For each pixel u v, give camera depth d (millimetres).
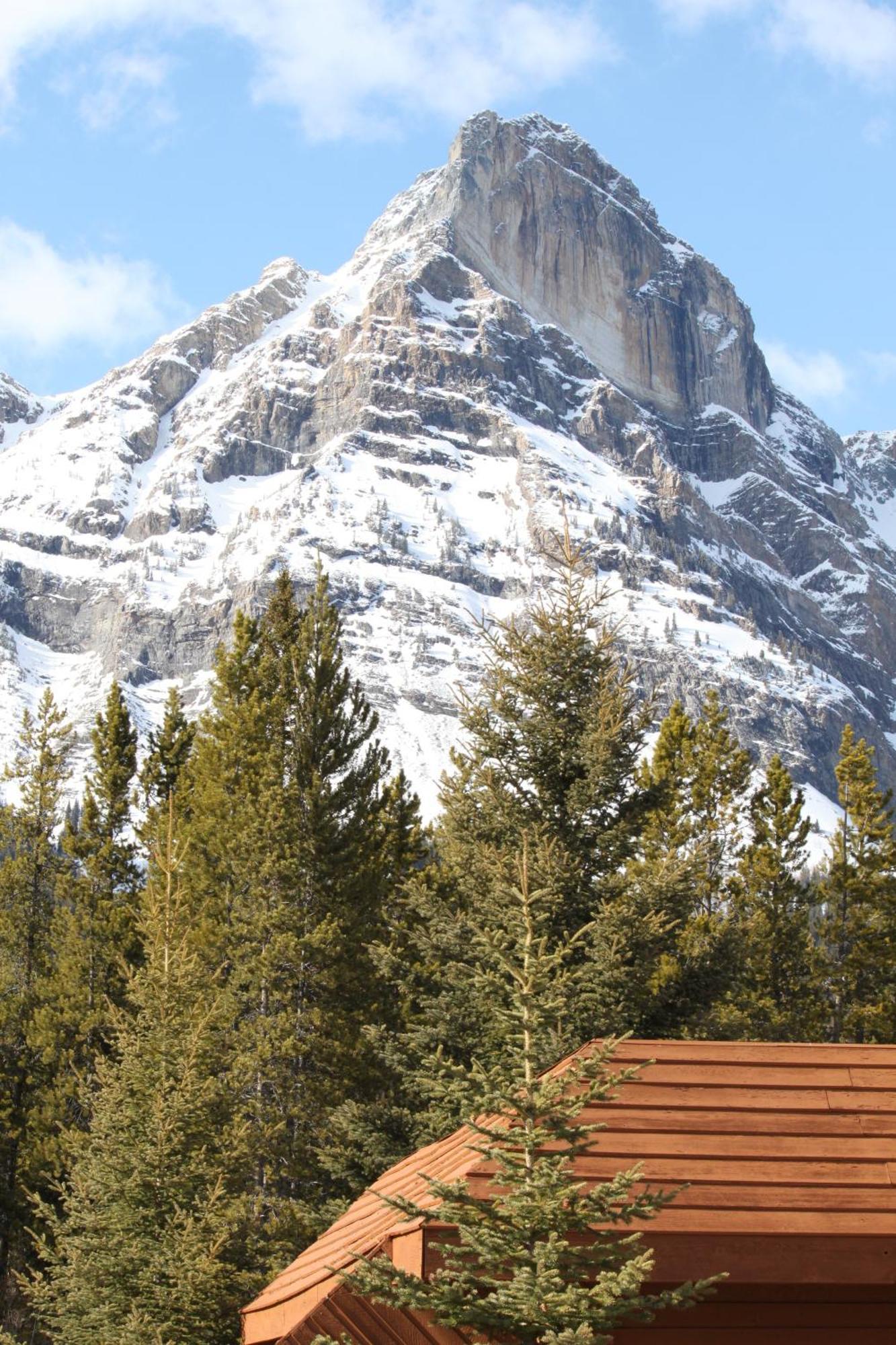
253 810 37750
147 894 29281
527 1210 11000
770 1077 12297
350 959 35875
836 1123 12000
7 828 47562
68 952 45031
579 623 28203
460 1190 11172
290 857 37031
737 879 49469
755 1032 44500
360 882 37906
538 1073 12594
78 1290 23938
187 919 29516
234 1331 23766
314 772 38281
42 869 47500
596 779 26109
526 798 27266
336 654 40031
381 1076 35344
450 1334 11609
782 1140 11938
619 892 25766
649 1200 11055
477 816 27281
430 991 27812
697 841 45594
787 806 51594
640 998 24750
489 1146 12023
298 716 39031
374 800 40719
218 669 43844
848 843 50969
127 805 49844
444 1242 11531
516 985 12844
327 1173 32219
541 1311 10609
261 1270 28469
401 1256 11844
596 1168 11750
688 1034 26500
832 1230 11422
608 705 26812
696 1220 11453
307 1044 34656
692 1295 10891
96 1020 42625
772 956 48469
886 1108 12086
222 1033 34125
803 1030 47781
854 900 50281
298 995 36344
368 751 40188
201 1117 24906
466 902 29000
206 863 39781
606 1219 11055
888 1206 11562
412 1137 27031
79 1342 23188
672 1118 11984
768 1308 11562
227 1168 25484
